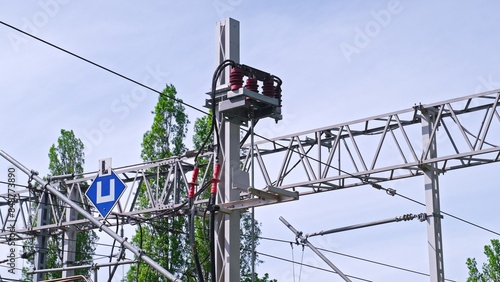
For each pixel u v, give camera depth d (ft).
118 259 53.42
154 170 81.66
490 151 65.26
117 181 55.72
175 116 109.19
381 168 69.10
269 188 45.88
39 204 78.43
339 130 71.46
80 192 77.25
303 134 72.54
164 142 107.76
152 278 101.19
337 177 70.59
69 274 76.95
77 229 78.48
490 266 148.77
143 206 95.50
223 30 51.39
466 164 68.80
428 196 68.59
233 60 50.65
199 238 101.60
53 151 116.57
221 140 49.34
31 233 78.07
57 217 77.56
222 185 48.96
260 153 75.25
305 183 71.82
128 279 103.96
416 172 70.13
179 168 72.79
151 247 95.76
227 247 47.98
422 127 68.74
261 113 47.88
